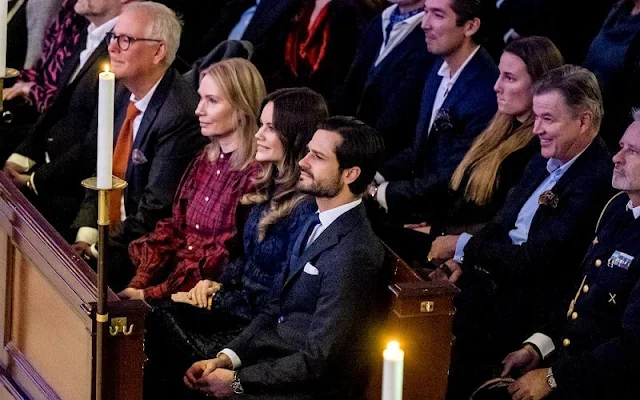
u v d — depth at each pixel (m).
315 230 16.83
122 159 20.31
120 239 20.00
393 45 18.19
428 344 15.48
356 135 16.44
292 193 17.88
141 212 19.97
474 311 16.88
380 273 16.27
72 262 15.91
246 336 17.11
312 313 16.62
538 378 16.02
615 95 15.73
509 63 16.66
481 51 17.09
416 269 17.64
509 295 16.58
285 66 19.47
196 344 17.50
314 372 16.17
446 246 17.33
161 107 20.11
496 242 16.78
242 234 18.67
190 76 20.22
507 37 16.80
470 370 16.72
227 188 18.73
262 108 18.23
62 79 21.72
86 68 21.47
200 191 19.08
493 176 16.84
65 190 21.41
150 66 20.09
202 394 17.22
